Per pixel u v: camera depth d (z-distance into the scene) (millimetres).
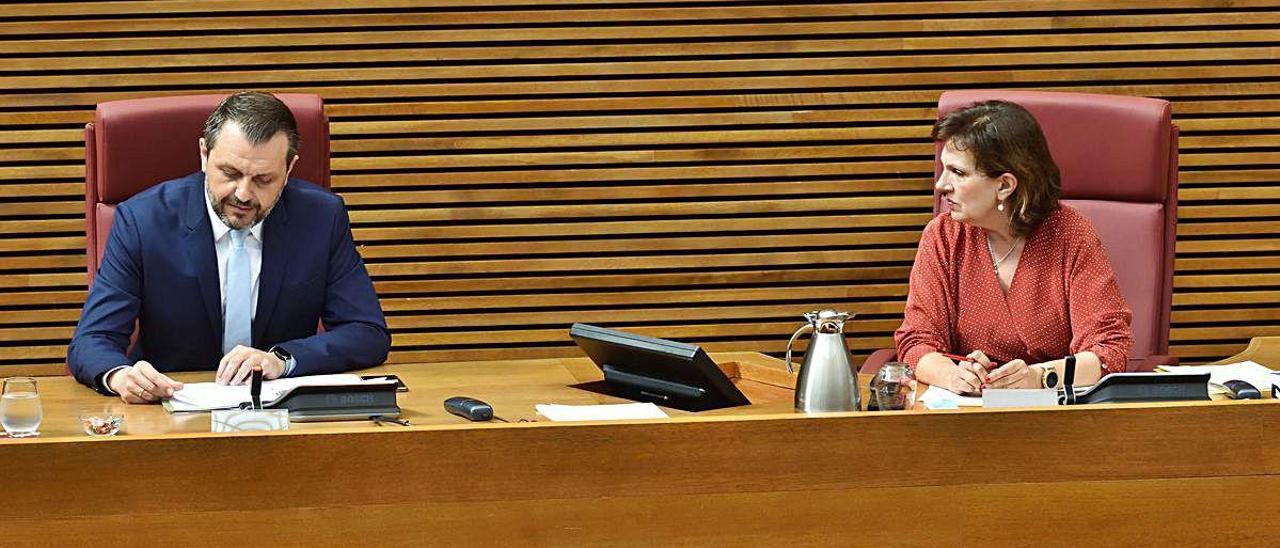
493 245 5098
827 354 2893
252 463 2562
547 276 5172
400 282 5090
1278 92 5172
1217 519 2797
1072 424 2748
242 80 4926
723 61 5055
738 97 5070
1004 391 2926
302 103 3678
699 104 5070
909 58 5098
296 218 3539
